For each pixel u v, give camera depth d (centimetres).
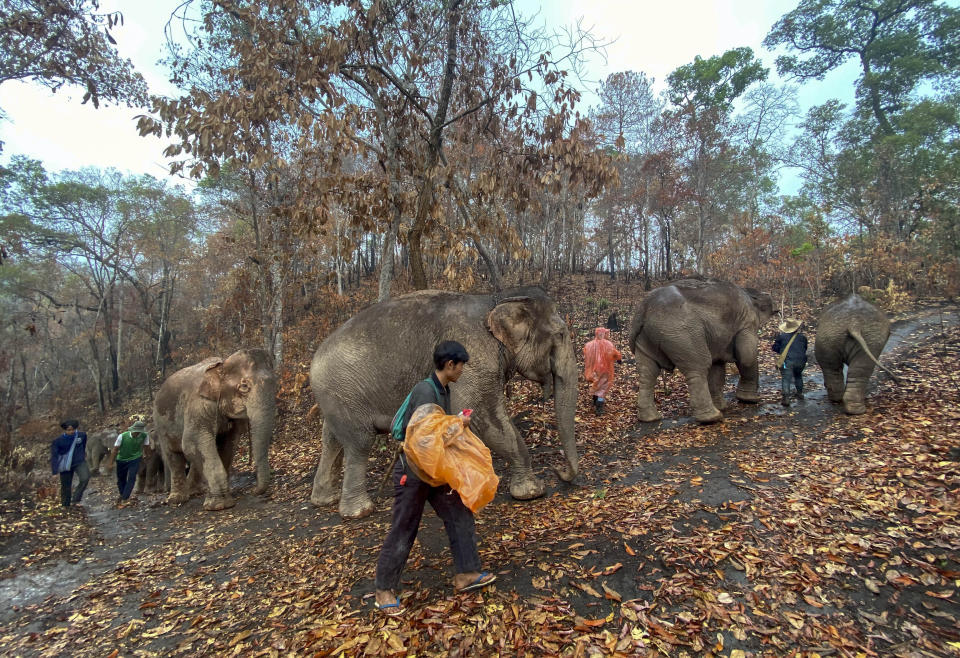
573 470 529
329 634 310
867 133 2631
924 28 2812
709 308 710
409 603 332
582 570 345
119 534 688
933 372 826
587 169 785
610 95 2959
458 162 940
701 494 449
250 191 1448
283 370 1448
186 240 3206
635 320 778
